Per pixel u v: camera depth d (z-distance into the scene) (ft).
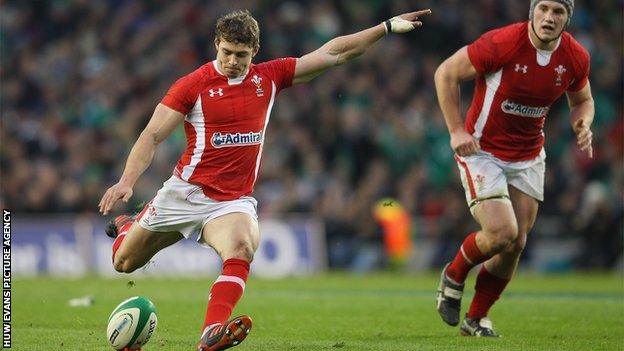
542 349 88.69
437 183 250.37
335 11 288.10
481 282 100.22
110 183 236.02
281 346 89.40
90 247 213.66
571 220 237.25
